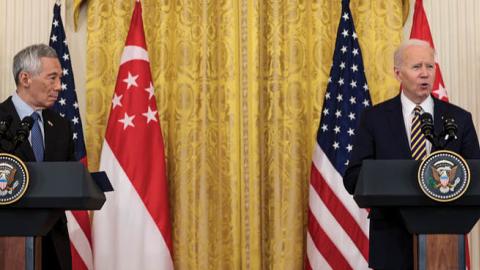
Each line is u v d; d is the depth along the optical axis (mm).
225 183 5680
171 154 5688
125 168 5320
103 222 5289
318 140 5547
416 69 3943
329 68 5754
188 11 5746
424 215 3305
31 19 5676
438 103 3977
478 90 5660
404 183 3277
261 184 5688
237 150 5684
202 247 5602
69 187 3330
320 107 5719
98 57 5695
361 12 5785
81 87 5742
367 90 5605
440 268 3291
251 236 5648
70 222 5336
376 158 3930
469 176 3211
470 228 3295
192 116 5688
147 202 5305
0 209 3346
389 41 5730
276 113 5691
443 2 5754
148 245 5250
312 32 5770
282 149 5680
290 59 5719
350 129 5551
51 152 4125
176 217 5609
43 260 3961
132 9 5766
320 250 5418
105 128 5672
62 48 5590
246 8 5762
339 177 5484
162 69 5703
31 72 4164
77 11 5734
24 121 3490
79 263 5320
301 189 5652
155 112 5465
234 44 5715
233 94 5691
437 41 5734
